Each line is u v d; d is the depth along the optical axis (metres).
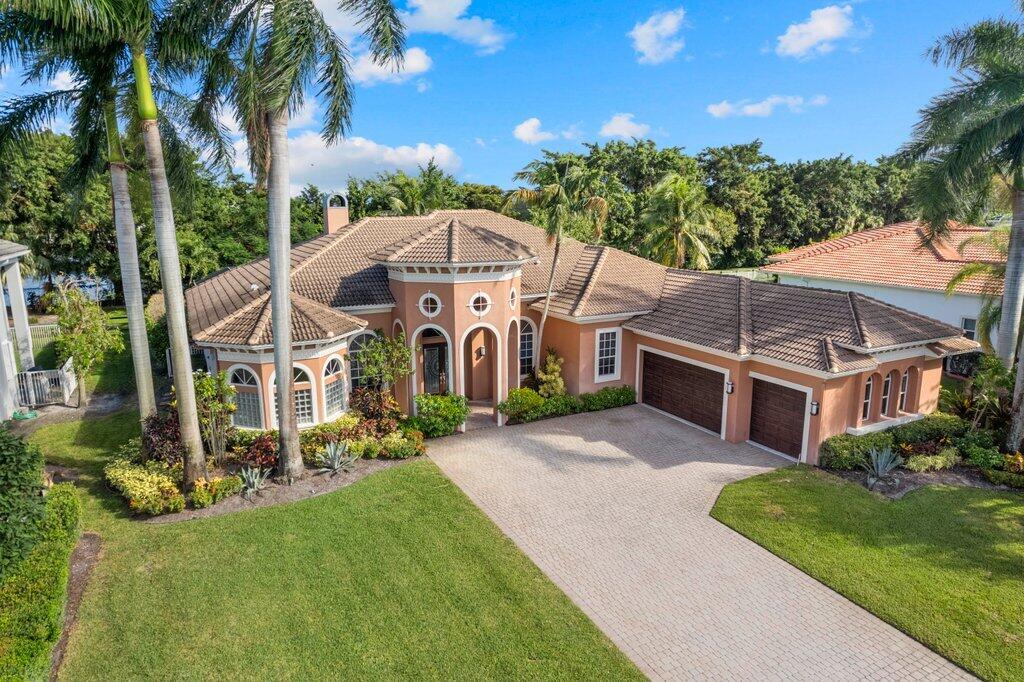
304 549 14.11
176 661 10.64
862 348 18.25
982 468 18.06
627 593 12.78
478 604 12.33
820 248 40.62
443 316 21.62
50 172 43.19
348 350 22.05
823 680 10.42
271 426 19.31
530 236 30.30
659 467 19.08
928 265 31.73
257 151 15.50
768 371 19.94
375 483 17.58
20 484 12.34
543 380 24.84
